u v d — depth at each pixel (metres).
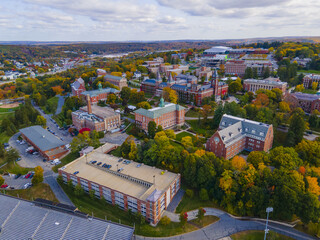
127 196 98.50
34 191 114.81
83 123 182.88
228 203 101.25
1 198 96.44
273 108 188.00
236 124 141.88
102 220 82.62
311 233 90.69
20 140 172.12
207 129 177.75
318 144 127.31
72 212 86.00
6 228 83.38
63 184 119.94
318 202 90.81
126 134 177.50
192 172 110.69
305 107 193.25
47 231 80.62
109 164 124.75
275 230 92.19
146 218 96.56
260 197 95.88
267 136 135.25
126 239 76.50
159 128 162.88
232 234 90.38
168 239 88.31
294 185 95.50
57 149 150.88
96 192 110.25
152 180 108.88
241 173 103.19
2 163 139.75
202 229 92.88
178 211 102.06
